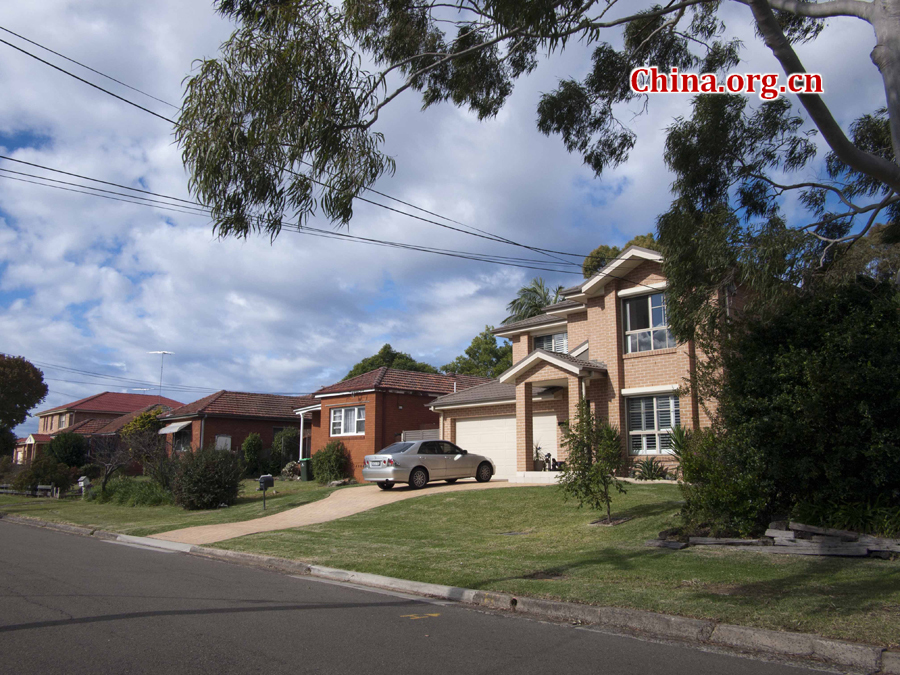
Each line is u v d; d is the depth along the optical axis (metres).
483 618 7.43
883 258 12.78
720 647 6.20
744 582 8.27
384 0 10.16
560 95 12.97
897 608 6.76
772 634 6.11
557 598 7.86
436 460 21.28
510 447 24.59
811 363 10.02
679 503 14.15
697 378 12.05
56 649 5.91
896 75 7.68
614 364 20.19
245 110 8.22
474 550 11.66
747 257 10.18
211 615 7.36
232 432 36.91
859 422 9.88
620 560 10.08
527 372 21.45
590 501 13.41
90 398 57.91
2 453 48.78
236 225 8.75
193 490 21.38
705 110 12.71
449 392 31.34
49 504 25.55
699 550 10.55
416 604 8.21
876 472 9.66
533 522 14.27
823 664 5.64
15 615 7.26
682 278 11.66
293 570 11.01
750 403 10.84
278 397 40.81
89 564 11.41
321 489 24.08
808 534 10.01
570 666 5.56
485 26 10.60
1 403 48.06
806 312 10.75
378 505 17.88
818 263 11.73
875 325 9.98
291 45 8.08
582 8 9.34
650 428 19.59
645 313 20.08
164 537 15.45
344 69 8.58
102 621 6.99
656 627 6.79
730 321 11.63
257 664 5.52
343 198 8.90
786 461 10.42
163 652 5.85
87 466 35.88
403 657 5.78
